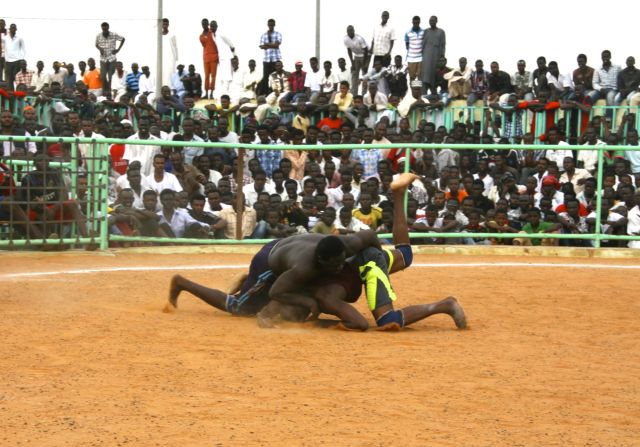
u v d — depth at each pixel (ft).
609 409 19.20
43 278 39.29
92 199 49.39
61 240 48.49
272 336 26.71
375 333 27.78
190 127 65.26
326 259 27.14
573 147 53.93
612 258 53.57
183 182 52.29
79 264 44.86
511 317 31.99
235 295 31.04
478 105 79.10
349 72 87.61
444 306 29.01
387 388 20.49
